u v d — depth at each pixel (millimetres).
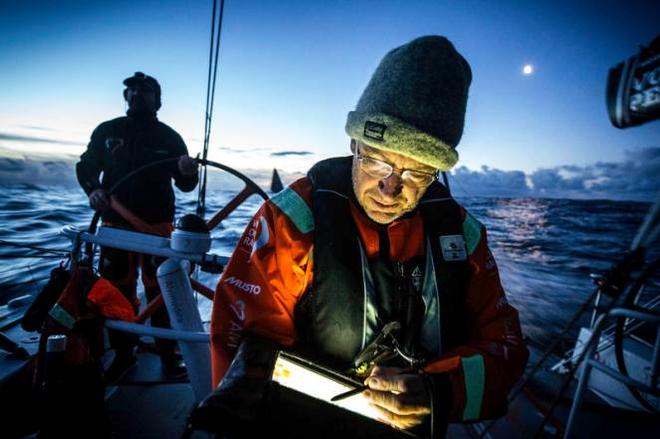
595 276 2502
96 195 2174
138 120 3041
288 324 867
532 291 10578
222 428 541
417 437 624
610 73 507
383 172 799
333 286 879
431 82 727
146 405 2119
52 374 1510
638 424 2514
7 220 13320
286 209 939
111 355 2600
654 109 432
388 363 938
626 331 3178
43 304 1854
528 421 2338
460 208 1078
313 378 809
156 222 3037
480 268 1050
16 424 1940
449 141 762
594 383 3119
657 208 555
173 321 1592
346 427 590
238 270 908
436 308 955
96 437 1578
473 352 912
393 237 964
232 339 832
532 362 3678
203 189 2553
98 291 1688
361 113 782
